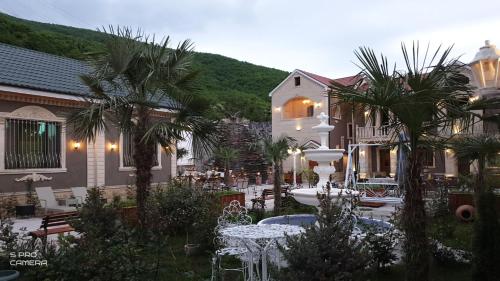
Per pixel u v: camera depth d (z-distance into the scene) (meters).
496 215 4.88
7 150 12.08
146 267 5.02
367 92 4.24
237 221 7.42
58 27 40.09
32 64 14.06
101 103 7.21
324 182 7.88
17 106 12.30
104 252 4.97
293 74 29.02
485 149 8.03
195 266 6.14
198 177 21.22
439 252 6.00
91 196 6.72
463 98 4.46
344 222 3.89
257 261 5.48
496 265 4.74
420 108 4.07
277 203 11.37
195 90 7.93
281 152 11.64
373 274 5.36
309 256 3.47
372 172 26.89
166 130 7.01
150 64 7.36
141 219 7.08
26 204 11.99
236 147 29.12
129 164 15.91
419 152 4.41
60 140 13.50
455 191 11.96
